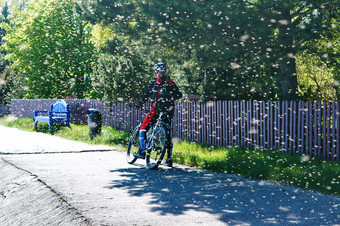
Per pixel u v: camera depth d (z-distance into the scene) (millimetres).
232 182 5547
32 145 10258
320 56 9766
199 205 4227
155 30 10289
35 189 5238
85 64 25328
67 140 11883
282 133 8266
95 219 3699
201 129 10336
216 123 9867
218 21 9031
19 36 28891
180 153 8062
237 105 9312
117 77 12445
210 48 9406
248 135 9070
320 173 5734
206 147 9320
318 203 4332
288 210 4043
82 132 13406
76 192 4836
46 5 27031
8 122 20969
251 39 9391
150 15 9633
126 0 10750
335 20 9734
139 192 4867
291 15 10297
